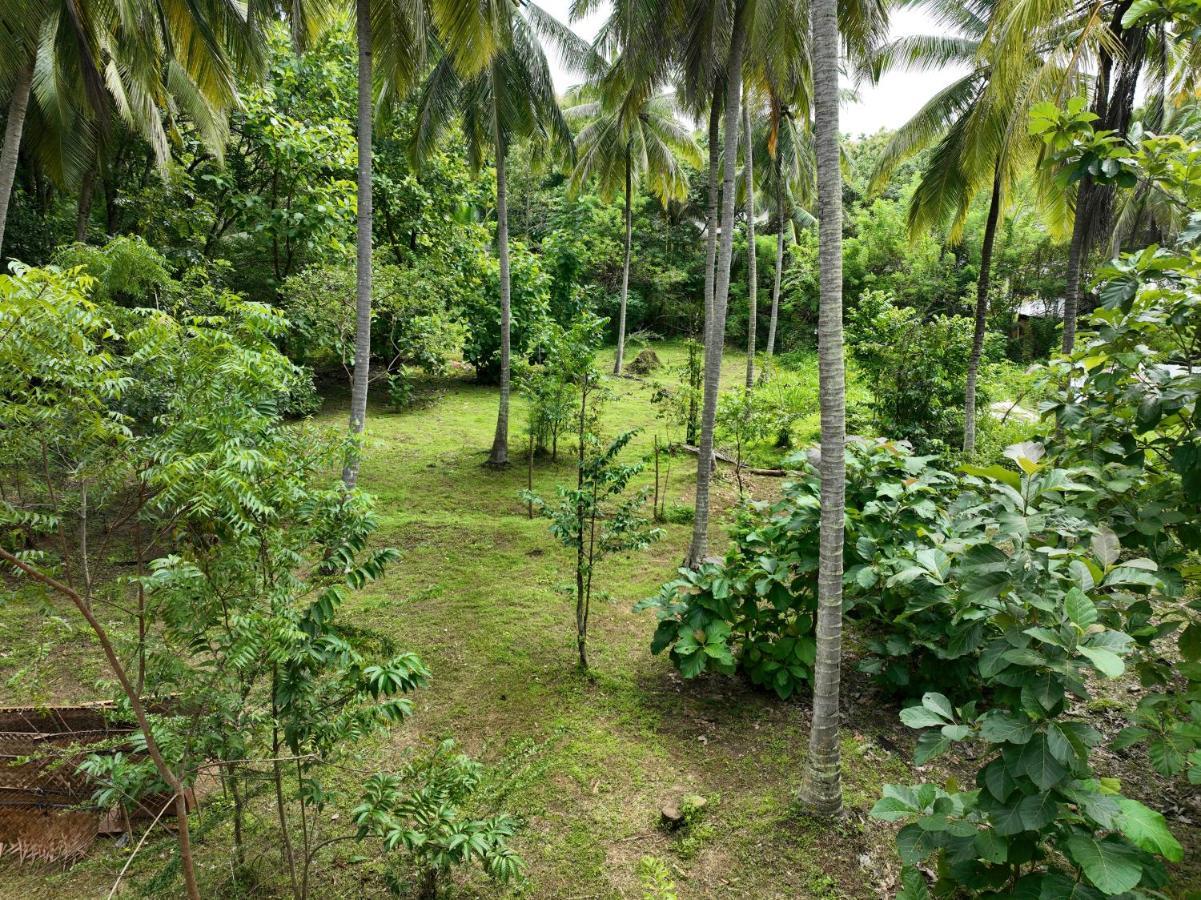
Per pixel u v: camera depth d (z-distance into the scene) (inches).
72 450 111.0
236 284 582.9
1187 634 130.6
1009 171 365.4
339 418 584.4
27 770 141.0
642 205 1293.1
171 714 119.8
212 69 317.4
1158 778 157.6
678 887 134.5
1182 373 139.1
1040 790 96.3
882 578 182.4
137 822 147.4
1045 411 157.3
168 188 454.0
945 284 1008.2
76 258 270.4
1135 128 132.6
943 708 112.7
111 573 241.3
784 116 685.9
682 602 204.8
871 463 199.0
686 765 171.5
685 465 492.1
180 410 110.3
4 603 113.3
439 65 422.6
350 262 530.9
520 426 600.7
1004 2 276.2
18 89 287.6
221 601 106.0
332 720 114.3
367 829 114.3
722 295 287.6
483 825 117.6
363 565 118.9
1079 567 108.1
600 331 417.1
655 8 269.3
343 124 547.5
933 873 133.9
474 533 352.2
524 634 242.7
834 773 149.2
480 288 714.8
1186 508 137.8
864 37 280.8
